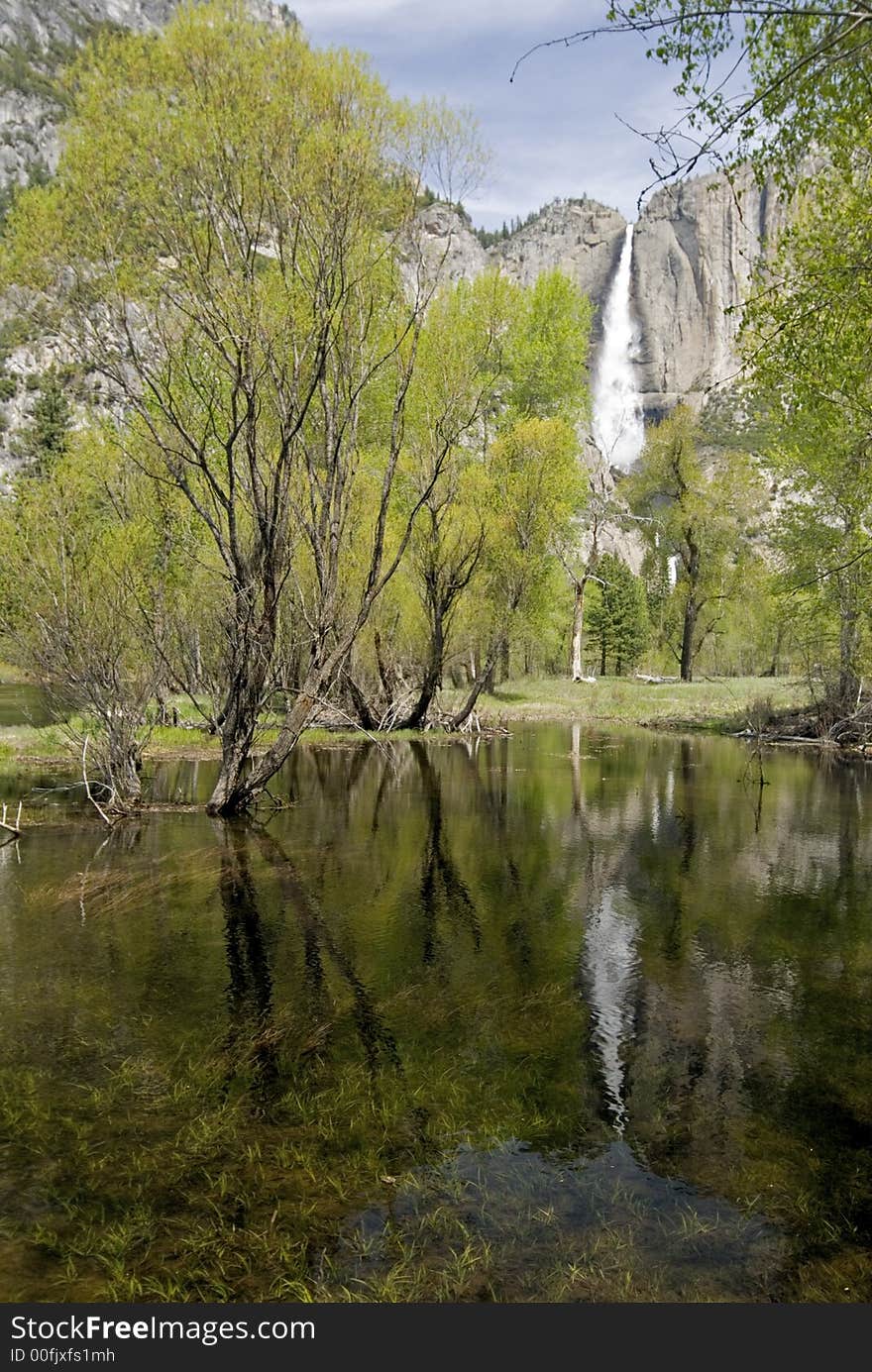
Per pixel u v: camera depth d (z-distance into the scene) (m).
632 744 25.69
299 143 12.26
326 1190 4.46
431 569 24.89
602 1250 4.05
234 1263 3.93
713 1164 4.75
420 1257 3.98
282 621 20.00
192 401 14.98
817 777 19.64
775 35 7.17
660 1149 4.89
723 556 43.50
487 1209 4.33
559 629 52.47
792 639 30.44
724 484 42.00
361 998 7.01
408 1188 4.48
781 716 28.70
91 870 10.84
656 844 12.73
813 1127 5.14
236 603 13.87
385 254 13.96
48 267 12.15
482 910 9.44
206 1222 4.19
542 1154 4.83
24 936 8.39
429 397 20.69
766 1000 7.05
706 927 8.91
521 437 32.84
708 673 59.91
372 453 24.53
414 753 23.20
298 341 13.29
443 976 7.52
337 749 23.56
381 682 26.98
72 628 14.24
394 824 14.00
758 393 11.95
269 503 13.79
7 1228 4.12
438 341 18.69
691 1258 4.01
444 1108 5.28
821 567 24.28
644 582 67.94
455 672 41.56
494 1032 6.39
